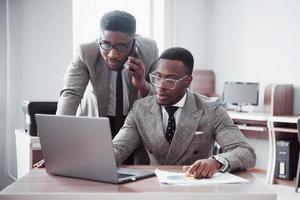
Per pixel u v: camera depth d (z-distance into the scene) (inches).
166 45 227.8
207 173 58.0
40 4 170.2
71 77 86.8
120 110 86.9
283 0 212.8
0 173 164.6
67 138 57.6
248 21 227.0
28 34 168.2
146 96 83.2
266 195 50.5
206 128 71.4
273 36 217.5
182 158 71.7
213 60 242.7
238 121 205.3
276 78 217.5
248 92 221.3
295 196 169.5
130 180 56.6
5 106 164.1
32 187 53.4
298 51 208.4
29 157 127.7
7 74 163.6
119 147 70.4
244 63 229.8
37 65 170.4
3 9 161.6
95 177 56.7
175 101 70.8
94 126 54.5
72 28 177.2
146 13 215.5
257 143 222.4
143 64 83.4
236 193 50.4
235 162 62.5
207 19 242.5
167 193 50.2
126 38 76.1
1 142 164.1
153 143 71.6
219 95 240.4
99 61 85.4
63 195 50.1
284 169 192.2
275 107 197.3
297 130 173.0
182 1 232.5
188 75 70.1
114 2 197.6
